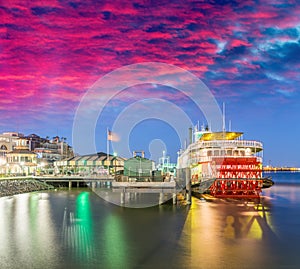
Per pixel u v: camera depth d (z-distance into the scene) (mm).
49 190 73562
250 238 25156
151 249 22438
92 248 22750
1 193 58938
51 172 115312
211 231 27438
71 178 80750
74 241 24578
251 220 32156
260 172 47719
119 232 27406
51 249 22531
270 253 21453
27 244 23766
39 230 28344
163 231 27562
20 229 28797
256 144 50469
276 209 39812
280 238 25109
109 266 19297
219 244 23516
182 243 23844
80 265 19484
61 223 31516
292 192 70750
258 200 48281
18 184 68875
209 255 21094
